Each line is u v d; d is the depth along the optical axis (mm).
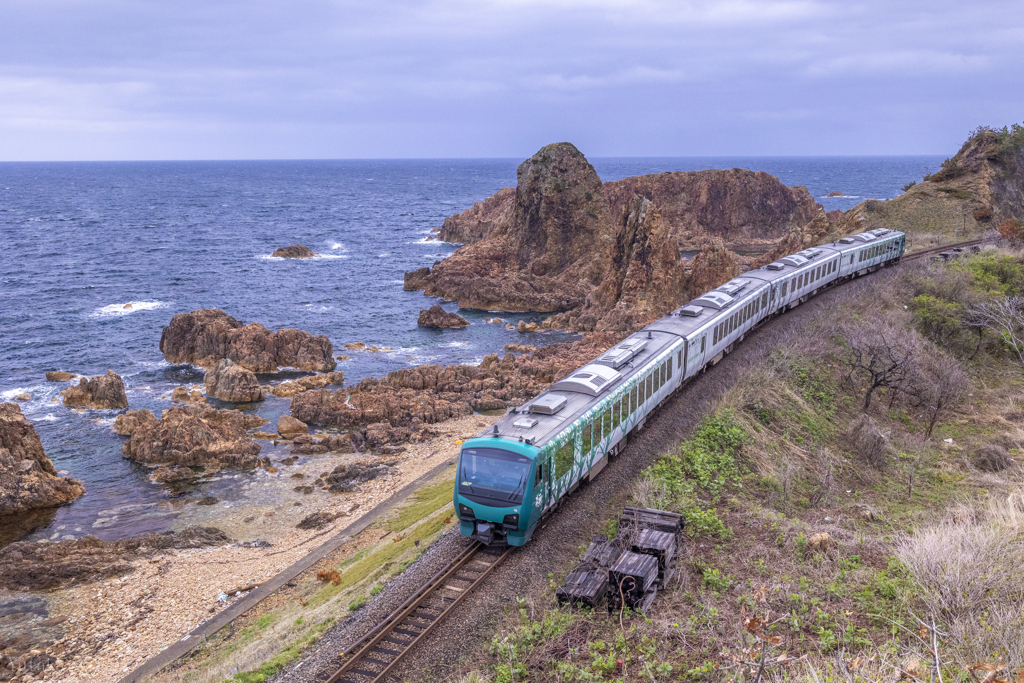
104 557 29734
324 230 168000
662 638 14992
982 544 16625
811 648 14180
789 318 44000
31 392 53719
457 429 45156
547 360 57531
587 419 22156
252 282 100062
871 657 12812
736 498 22844
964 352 42250
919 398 35562
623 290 73812
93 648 23562
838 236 85500
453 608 16969
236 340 59781
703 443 26578
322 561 27062
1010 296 46219
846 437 31203
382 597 18109
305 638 17547
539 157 96500
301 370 59281
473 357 64500
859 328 40688
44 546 30641
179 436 41438
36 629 24969
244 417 46406
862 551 18797
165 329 62344
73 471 39969
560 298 84562
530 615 16547
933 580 15594
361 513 33281
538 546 19688
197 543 31078
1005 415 34594
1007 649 12258
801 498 24594
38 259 116500
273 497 36094
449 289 89125
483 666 14969
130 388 54812
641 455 25562
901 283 51625
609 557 17312
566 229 94938
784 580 17031
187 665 20766
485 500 19234
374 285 99062
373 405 47531
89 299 86812
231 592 26359
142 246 135125
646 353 28844
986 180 89188
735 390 31672
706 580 17250
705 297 36969
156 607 25859
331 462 40500
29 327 72375
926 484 27234
